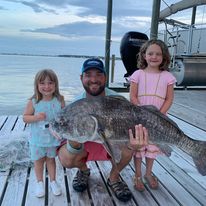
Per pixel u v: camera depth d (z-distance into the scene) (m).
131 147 2.29
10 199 2.67
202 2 11.18
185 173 3.27
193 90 10.27
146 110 2.21
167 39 11.06
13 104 10.98
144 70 2.87
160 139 2.21
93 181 3.00
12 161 3.39
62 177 3.11
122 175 3.17
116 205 2.60
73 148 2.55
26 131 4.56
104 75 2.62
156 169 3.37
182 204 2.62
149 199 2.70
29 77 19.80
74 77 18.12
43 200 2.65
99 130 2.07
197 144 2.19
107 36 9.81
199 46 10.62
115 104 2.14
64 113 2.16
